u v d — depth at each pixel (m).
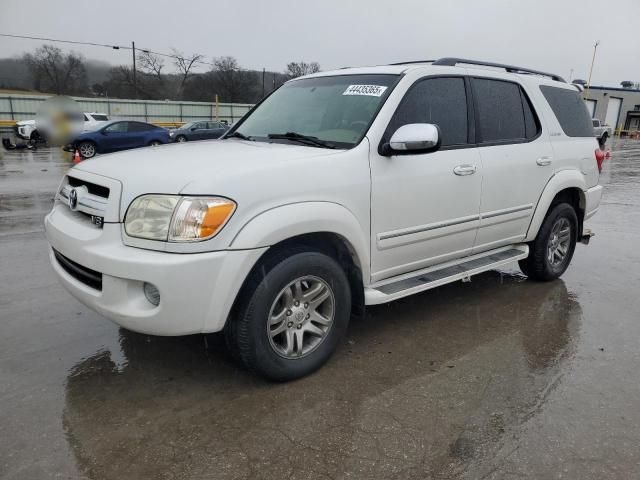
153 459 2.46
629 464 2.48
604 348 3.70
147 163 3.02
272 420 2.77
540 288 4.96
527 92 4.56
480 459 2.49
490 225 4.19
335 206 3.09
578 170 5.00
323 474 2.38
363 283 3.42
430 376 3.26
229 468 2.41
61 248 3.04
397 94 3.53
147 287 2.72
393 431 2.70
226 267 2.69
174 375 3.22
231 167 2.82
